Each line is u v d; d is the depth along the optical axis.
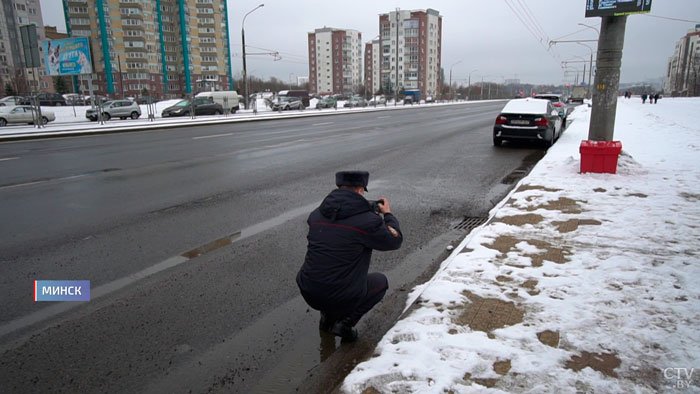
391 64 120.31
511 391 2.38
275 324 3.52
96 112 31.14
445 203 7.22
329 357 3.10
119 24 91.38
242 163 11.21
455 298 3.47
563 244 4.63
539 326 3.03
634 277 3.75
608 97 8.29
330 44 142.12
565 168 8.81
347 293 2.98
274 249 5.11
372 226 2.94
